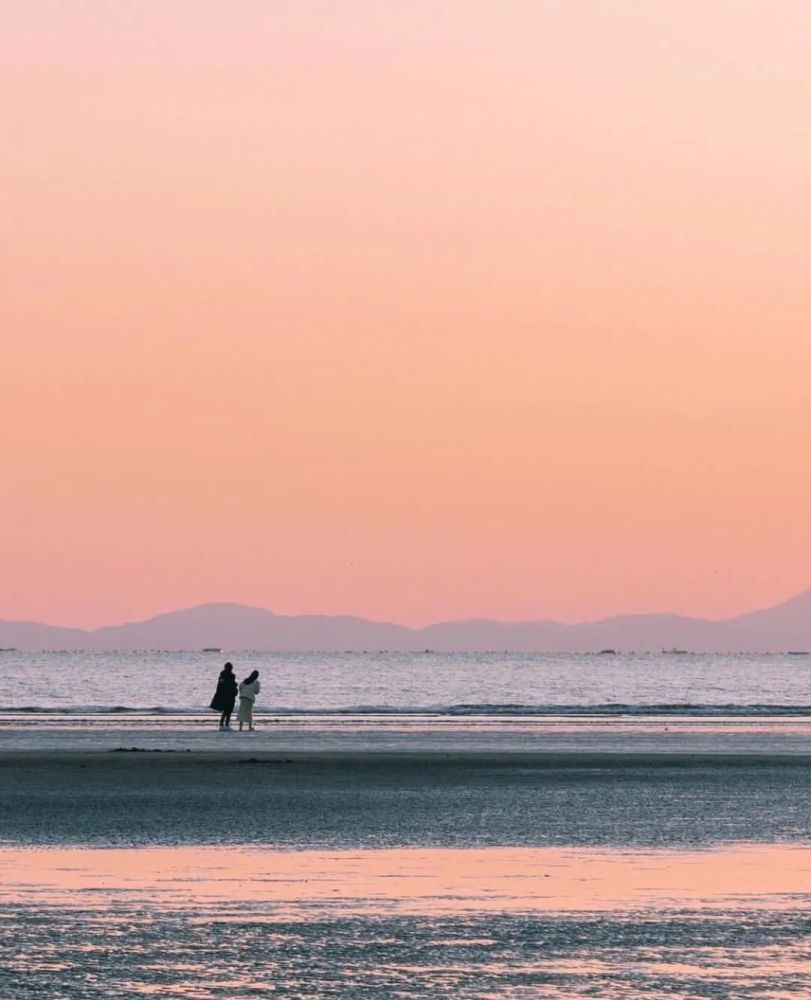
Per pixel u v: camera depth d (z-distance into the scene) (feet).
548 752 438.81
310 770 361.30
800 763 394.11
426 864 195.83
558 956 132.98
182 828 240.12
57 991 116.98
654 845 219.41
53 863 195.00
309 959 131.03
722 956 133.18
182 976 123.34
